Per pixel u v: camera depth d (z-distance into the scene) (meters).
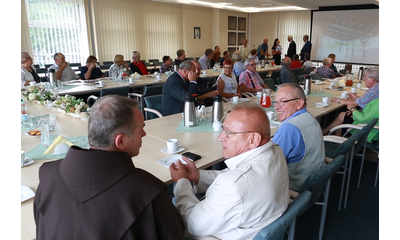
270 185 1.01
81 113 2.48
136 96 4.43
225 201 0.97
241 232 1.00
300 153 1.59
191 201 1.16
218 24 11.72
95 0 8.11
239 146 1.13
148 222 0.79
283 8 11.92
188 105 2.25
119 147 0.86
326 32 11.00
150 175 0.85
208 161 1.59
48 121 2.21
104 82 4.73
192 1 10.23
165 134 2.09
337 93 4.01
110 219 0.76
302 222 2.11
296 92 1.78
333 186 2.65
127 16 8.88
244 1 10.19
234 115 1.14
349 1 9.48
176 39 10.44
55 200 0.80
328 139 2.25
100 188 0.76
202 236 1.07
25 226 1.00
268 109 2.91
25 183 1.31
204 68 7.61
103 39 8.47
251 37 13.30
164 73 5.95
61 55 4.93
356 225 2.08
